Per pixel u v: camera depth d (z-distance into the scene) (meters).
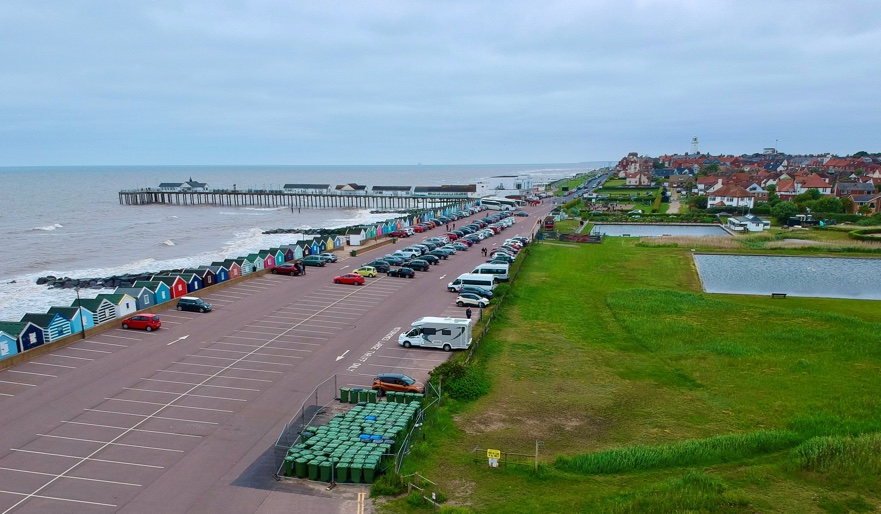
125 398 39.16
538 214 175.38
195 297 64.50
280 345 50.41
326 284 74.88
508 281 77.31
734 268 96.56
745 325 59.72
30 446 32.69
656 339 54.25
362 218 189.25
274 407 38.09
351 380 42.72
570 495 28.66
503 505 27.58
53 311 52.19
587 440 35.09
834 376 45.69
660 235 135.88
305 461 29.77
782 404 40.47
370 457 30.22
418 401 38.09
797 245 112.75
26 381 41.91
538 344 52.66
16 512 26.56
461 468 31.11
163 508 27.06
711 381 44.62
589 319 61.38
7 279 89.38
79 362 45.88
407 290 72.00
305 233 143.75
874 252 108.12
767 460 32.91
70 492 28.25
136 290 60.47
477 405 39.62
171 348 49.34
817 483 30.28
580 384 43.69
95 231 148.75
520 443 34.38
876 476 30.64
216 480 29.53
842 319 61.72
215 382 42.09
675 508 27.44
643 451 32.53
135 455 31.88
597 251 108.44
